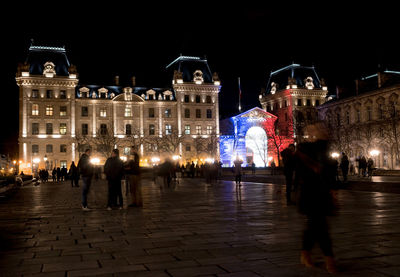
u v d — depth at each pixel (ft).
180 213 48.32
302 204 22.08
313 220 21.81
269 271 21.91
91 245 29.91
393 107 218.59
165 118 316.40
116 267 23.35
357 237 30.89
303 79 352.90
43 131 284.00
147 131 310.45
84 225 40.09
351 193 72.23
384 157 228.63
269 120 346.54
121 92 312.09
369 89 252.01
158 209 53.26
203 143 317.01
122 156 301.22
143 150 305.53
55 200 72.84
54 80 286.66
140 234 34.14
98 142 292.20
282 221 39.96
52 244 30.55
